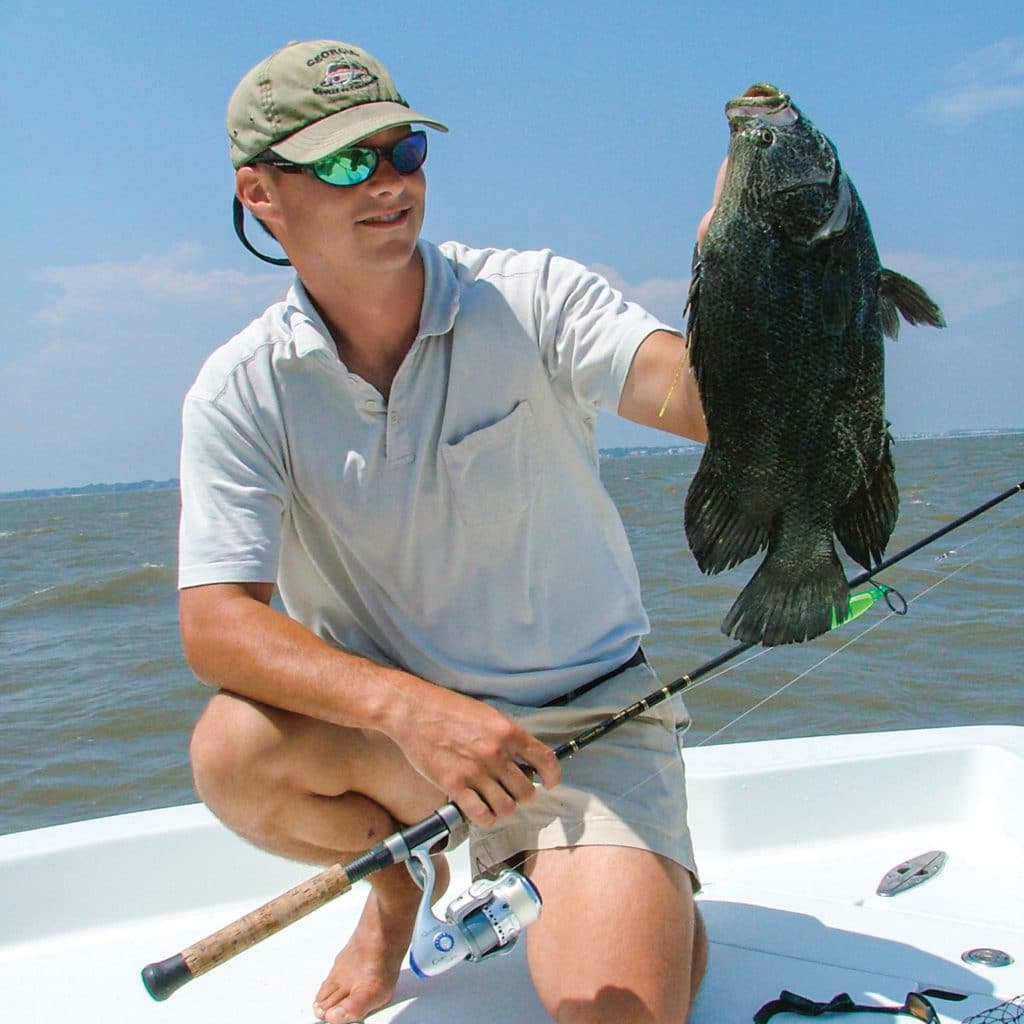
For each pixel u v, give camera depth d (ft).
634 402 4.95
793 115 4.18
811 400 4.26
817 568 4.43
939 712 12.25
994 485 31.48
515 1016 5.12
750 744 7.14
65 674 17.71
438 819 4.60
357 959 5.27
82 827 6.41
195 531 4.96
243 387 5.00
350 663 4.71
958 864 6.29
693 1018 4.99
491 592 5.13
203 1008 5.39
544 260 5.21
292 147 4.72
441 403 5.02
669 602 17.66
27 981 5.71
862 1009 4.96
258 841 5.16
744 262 4.20
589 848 4.79
